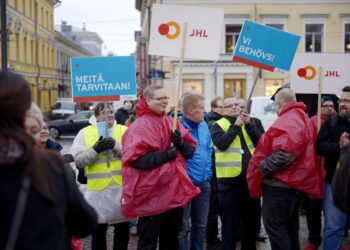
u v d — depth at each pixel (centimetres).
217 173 567
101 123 555
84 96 548
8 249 205
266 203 495
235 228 566
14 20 3478
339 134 494
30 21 4019
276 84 3042
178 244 478
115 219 525
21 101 218
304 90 669
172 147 454
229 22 3053
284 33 594
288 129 473
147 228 454
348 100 492
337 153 484
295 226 520
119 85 550
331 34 3081
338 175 312
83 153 519
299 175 480
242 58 593
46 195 212
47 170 218
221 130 570
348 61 665
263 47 593
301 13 3073
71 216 236
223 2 3048
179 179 455
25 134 215
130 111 1061
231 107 584
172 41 546
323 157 533
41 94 4425
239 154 561
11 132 210
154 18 545
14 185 209
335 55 664
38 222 211
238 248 631
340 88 664
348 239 685
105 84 549
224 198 564
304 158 480
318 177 491
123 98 554
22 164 211
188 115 543
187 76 3041
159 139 452
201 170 529
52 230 216
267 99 1554
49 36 4916
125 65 551
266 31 591
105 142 511
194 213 546
